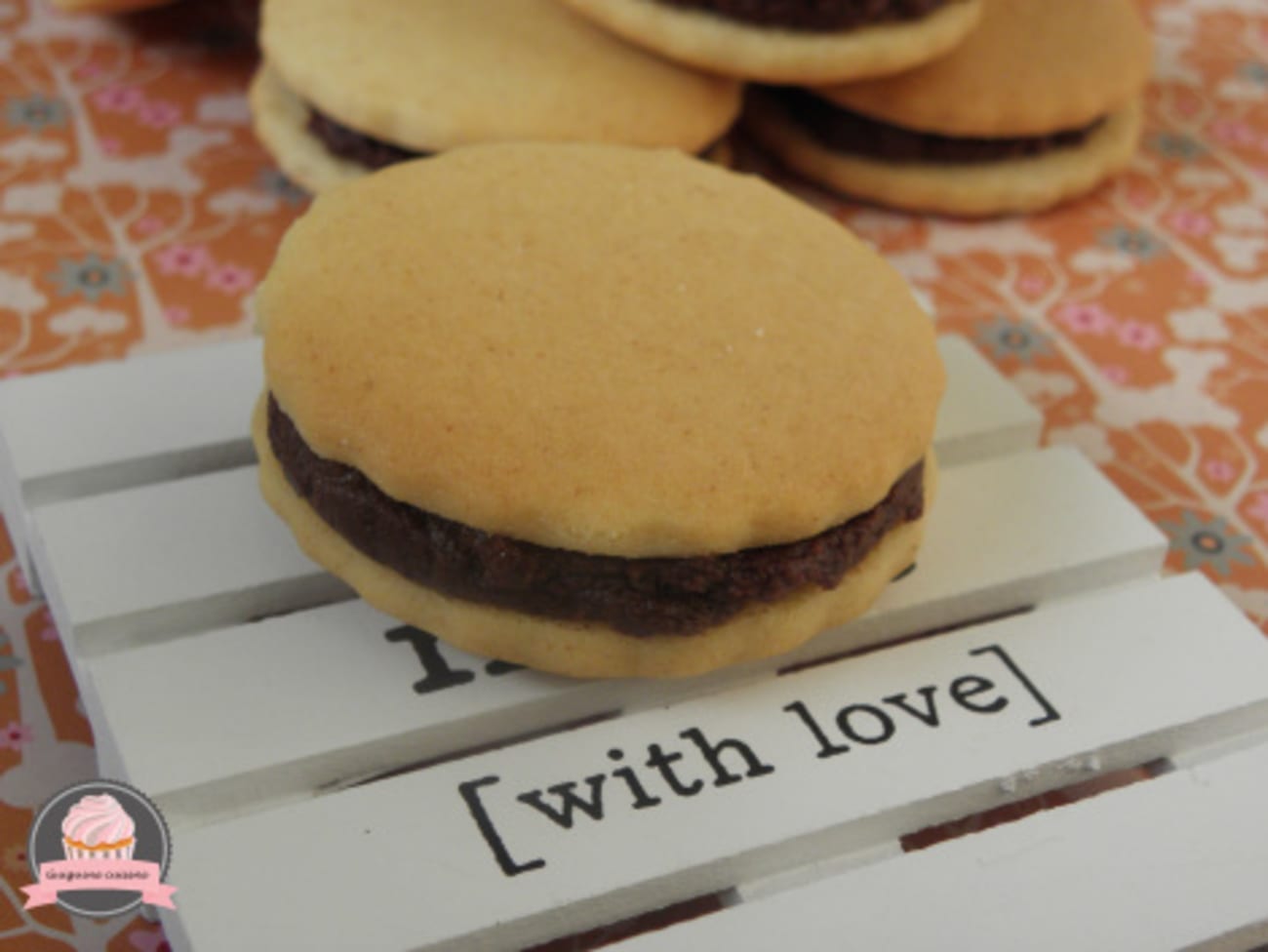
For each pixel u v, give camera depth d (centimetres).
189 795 21
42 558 24
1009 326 31
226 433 25
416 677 23
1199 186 34
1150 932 21
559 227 24
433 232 23
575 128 30
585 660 22
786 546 22
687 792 22
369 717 22
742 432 22
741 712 23
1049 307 31
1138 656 23
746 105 34
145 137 33
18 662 25
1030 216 33
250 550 24
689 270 23
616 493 21
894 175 33
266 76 33
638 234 24
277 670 22
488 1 32
